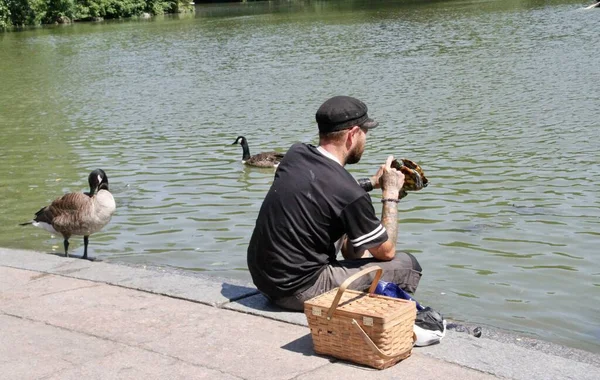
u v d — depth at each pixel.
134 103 22.33
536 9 48.31
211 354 4.60
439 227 9.59
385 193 5.32
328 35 40.69
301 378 4.22
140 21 60.94
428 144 14.66
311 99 21.28
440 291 7.54
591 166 12.37
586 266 8.13
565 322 6.76
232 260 8.69
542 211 10.11
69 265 6.61
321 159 5.01
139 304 5.54
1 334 5.04
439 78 23.80
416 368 4.31
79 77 29.25
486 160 13.12
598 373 4.25
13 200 11.69
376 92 21.84
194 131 17.50
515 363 4.37
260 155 13.79
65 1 60.50
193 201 11.40
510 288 7.59
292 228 4.98
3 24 55.84
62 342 4.87
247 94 22.89
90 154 15.24
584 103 18.11
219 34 45.16
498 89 21.02
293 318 5.11
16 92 25.84
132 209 10.98
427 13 51.06
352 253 5.46
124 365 4.50
